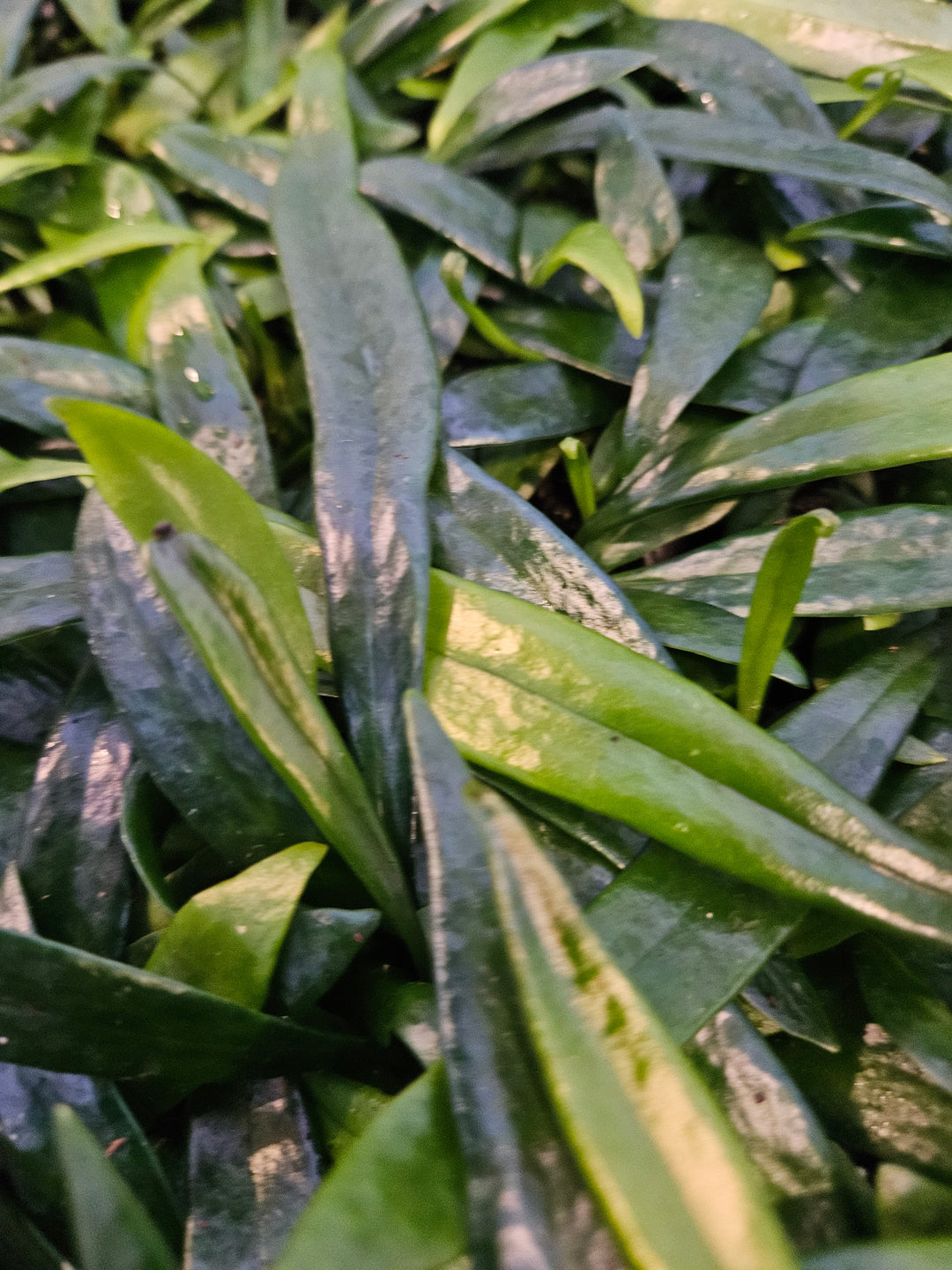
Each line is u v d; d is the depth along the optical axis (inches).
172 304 9.4
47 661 9.1
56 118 11.6
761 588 7.1
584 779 6.7
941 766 8.1
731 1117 6.6
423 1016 6.7
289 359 11.4
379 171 10.7
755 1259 4.4
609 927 6.6
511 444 10.2
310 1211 5.1
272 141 11.7
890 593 8.2
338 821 6.6
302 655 7.0
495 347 10.5
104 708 8.3
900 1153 6.9
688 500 8.8
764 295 10.0
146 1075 6.5
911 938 6.2
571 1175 5.0
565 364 10.3
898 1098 7.1
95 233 10.3
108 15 12.5
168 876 7.9
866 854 6.4
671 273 10.1
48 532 9.9
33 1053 6.1
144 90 12.5
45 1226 6.9
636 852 7.2
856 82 10.9
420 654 7.1
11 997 6.0
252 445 9.1
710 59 11.3
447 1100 5.6
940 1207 6.1
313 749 6.4
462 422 9.7
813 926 7.3
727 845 6.4
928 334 9.6
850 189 10.5
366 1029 7.3
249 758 7.4
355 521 7.5
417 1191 5.2
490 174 11.7
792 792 6.5
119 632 7.6
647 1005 4.9
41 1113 6.8
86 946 7.6
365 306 8.5
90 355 9.7
